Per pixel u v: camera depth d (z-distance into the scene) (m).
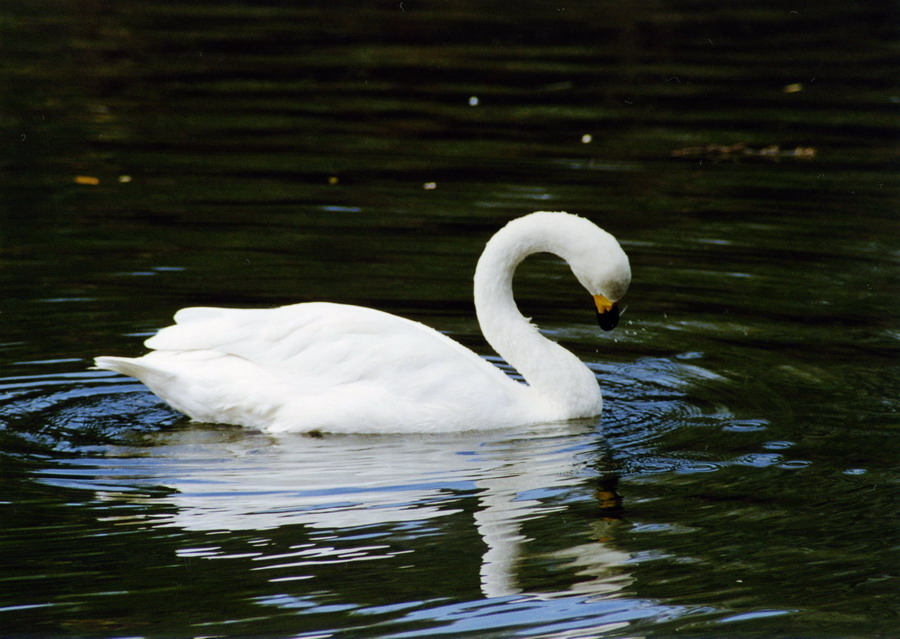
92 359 12.98
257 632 7.88
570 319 14.75
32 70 25.80
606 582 8.59
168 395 11.52
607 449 11.02
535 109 24.06
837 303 15.16
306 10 32.97
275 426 11.31
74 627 7.91
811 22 32.59
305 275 15.70
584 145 21.73
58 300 14.62
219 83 25.53
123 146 21.06
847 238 17.50
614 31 31.08
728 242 17.27
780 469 10.55
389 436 11.27
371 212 18.06
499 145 21.59
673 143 22.02
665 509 9.75
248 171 19.91
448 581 8.54
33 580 8.45
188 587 8.38
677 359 13.45
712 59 28.25
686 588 8.57
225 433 11.31
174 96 24.44
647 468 10.59
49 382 12.34
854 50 29.30
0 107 23.05
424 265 16.11
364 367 11.43
